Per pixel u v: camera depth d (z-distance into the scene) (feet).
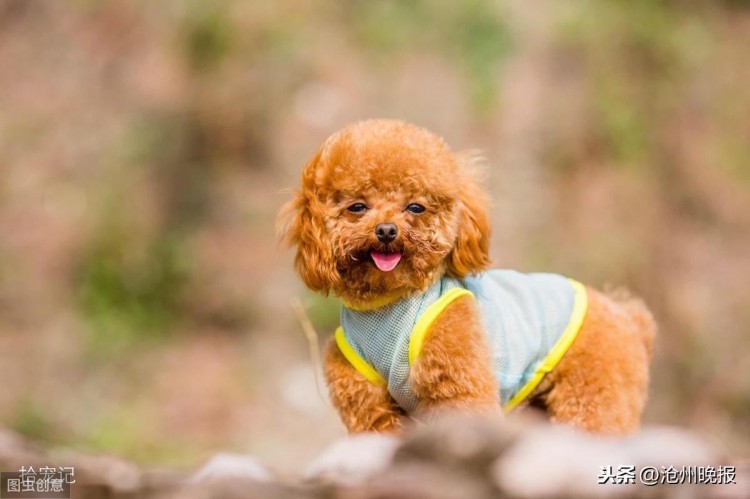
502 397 9.74
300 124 28.60
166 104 29.37
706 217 29.12
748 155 30.68
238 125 28.76
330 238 9.16
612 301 10.82
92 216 27.53
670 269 27.66
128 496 5.34
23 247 27.32
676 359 25.94
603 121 29.50
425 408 9.21
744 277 27.89
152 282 26.55
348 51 29.76
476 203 9.52
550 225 27.37
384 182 8.93
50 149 29.04
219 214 27.63
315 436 22.90
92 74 30.22
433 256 9.11
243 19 30.25
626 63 31.01
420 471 4.64
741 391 25.57
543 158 28.48
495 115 28.81
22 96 30.07
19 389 24.36
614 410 9.87
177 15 30.63
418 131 9.43
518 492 4.31
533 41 30.40
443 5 30.40
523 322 9.89
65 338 25.66
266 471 5.57
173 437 22.98
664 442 4.64
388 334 9.17
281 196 27.73
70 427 23.32
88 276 26.63
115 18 31.12
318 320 25.27
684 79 31.55
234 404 23.84
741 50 33.12
